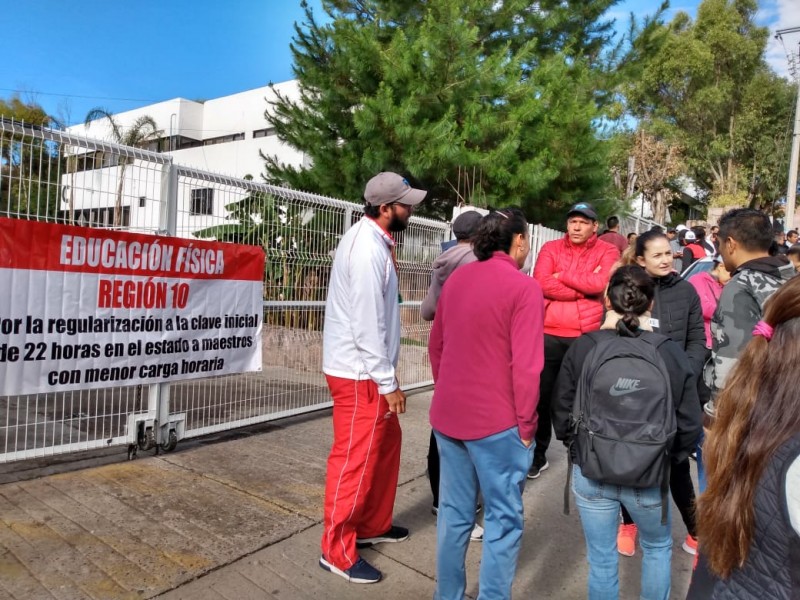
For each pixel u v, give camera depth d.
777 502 1.14
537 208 11.86
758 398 1.24
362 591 2.86
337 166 10.98
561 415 2.48
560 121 10.87
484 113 10.19
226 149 23.33
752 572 1.19
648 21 14.45
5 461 3.56
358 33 10.35
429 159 9.63
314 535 3.34
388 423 3.24
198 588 2.76
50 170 3.58
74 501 3.52
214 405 4.96
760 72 33.75
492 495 2.42
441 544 2.56
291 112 12.02
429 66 9.84
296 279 5.36
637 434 2.18
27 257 3.44
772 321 1.30
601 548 2.37
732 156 34.03
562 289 4.18
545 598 2.96
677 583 3.16
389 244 2.98
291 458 4.52
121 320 3.91
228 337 4.62
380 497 3.32
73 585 2.68
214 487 3.88
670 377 2.28
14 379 3.45
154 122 25.31
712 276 4.33
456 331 2.48
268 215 5.00
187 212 4.39
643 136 29.23
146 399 4.74
